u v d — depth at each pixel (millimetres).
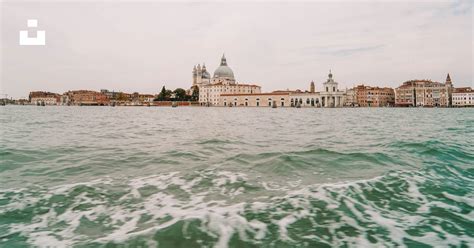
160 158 14125
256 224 6551
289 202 7781
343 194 8344
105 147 17672
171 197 8344
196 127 34594
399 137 22688
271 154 14883
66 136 23641
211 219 6770
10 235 6195
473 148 16766
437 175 10305
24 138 21969
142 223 6648
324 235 6113
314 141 20500
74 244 5812
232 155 14812
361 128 32719
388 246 5711
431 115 76250
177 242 5816
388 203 7730
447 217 6922
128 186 9344
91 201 8016
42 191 8805
